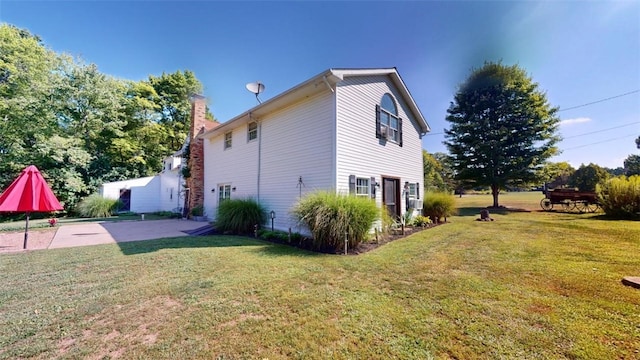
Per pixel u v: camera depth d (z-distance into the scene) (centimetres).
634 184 986
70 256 512
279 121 863
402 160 999
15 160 1384
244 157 1025
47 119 1488
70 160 1494
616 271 385
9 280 372
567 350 200
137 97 2081
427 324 243
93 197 1538
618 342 210
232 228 836
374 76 862
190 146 1401
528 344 208
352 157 734
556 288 325
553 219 1047
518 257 477
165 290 333
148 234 822
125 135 1980
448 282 354
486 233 752
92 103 1734
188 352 204
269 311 273
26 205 606
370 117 829
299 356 199
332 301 297
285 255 521
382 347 208
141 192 1836
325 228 564
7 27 1376
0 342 217
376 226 668
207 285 350
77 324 248
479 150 1720
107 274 398
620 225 814
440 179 3062
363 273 400
